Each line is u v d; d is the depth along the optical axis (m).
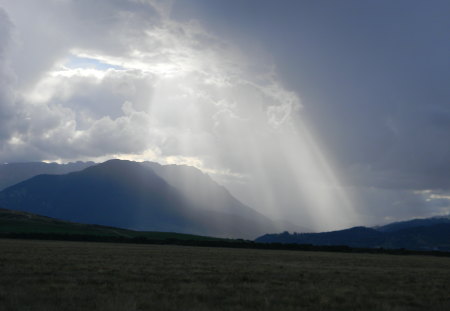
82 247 98.88
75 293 25.88
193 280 35.44
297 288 32.44
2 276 33.25
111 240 162.38
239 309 22.75
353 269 56.66
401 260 94.75
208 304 23.91
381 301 27.52
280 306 23.81
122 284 31.14
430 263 85.75
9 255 57.50
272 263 64.25
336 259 86.19
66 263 47.91
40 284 29.67
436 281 43.59
